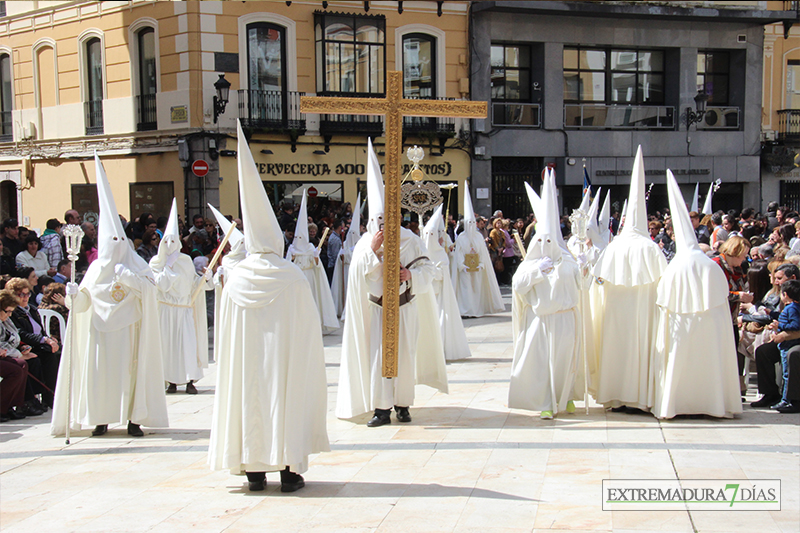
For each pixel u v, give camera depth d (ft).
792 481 17.16
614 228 69.05
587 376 23.90
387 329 22.54
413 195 24.76
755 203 87.20
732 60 86.17
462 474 18.26
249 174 17.06
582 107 81.10
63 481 18.62
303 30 69.46
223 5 65.98
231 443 17.11
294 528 14.96
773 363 24.34
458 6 75.61
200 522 15.40
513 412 24.57
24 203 79.15
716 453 19.43
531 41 78.64
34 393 27.22
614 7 78.02
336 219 55.11
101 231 23.49
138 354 23.15
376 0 72.54
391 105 22.21
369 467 19.07
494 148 78.13
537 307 23.26
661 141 82.99
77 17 73.15
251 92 67.15
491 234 61.52
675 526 14.75
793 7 85.20
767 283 27.09
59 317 27.84
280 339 16.94
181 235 50.31
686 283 22.41
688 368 22.89
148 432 23.84
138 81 69.87
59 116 75.72
